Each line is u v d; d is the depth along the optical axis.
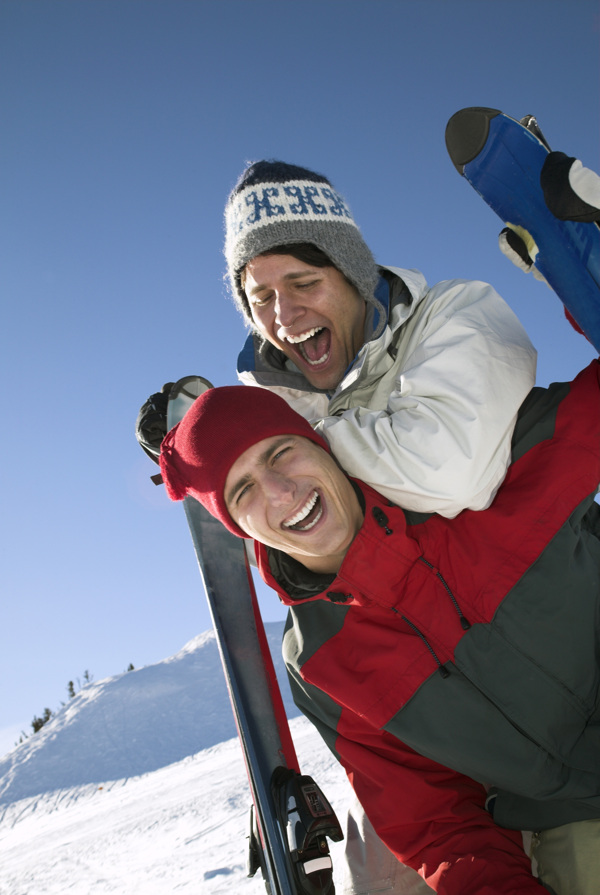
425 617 1.63
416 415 1.64
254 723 1.90
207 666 43.00
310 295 1.94
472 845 1.58
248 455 1.62
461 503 1.57
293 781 1.71
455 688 1.59
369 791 1.73
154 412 2.28
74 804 23.59
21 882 6.75
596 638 1.61
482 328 1.72
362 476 1.66
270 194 1.91
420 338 1.87
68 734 35.75
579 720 1.57
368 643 1.69
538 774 1.55
